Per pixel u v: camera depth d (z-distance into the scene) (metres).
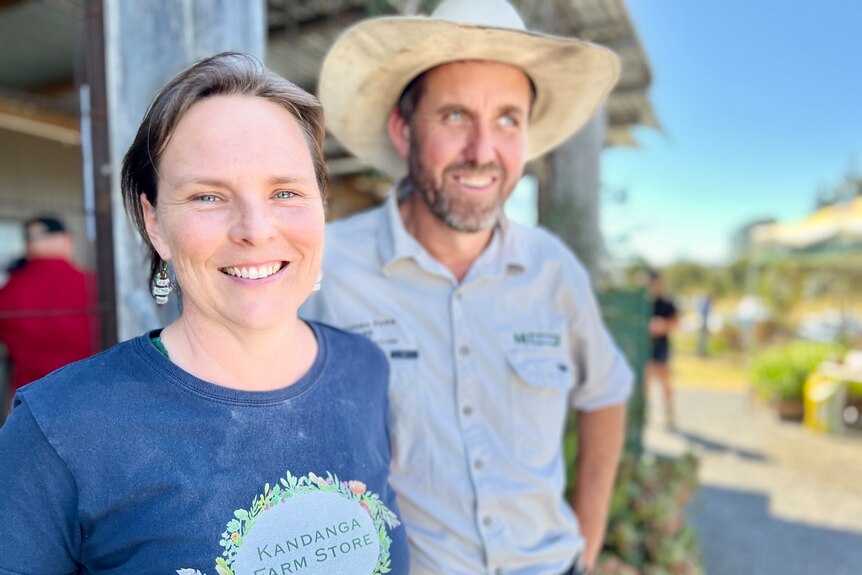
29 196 4.44
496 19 1.47
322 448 0.97
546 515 1.50
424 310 1.47
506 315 1.55
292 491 0.92
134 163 0.91
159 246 0.91
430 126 1.47
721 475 5.54
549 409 1.51
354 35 1.44
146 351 0.90
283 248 0.91
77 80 1.72
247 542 0.87
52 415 0.80
